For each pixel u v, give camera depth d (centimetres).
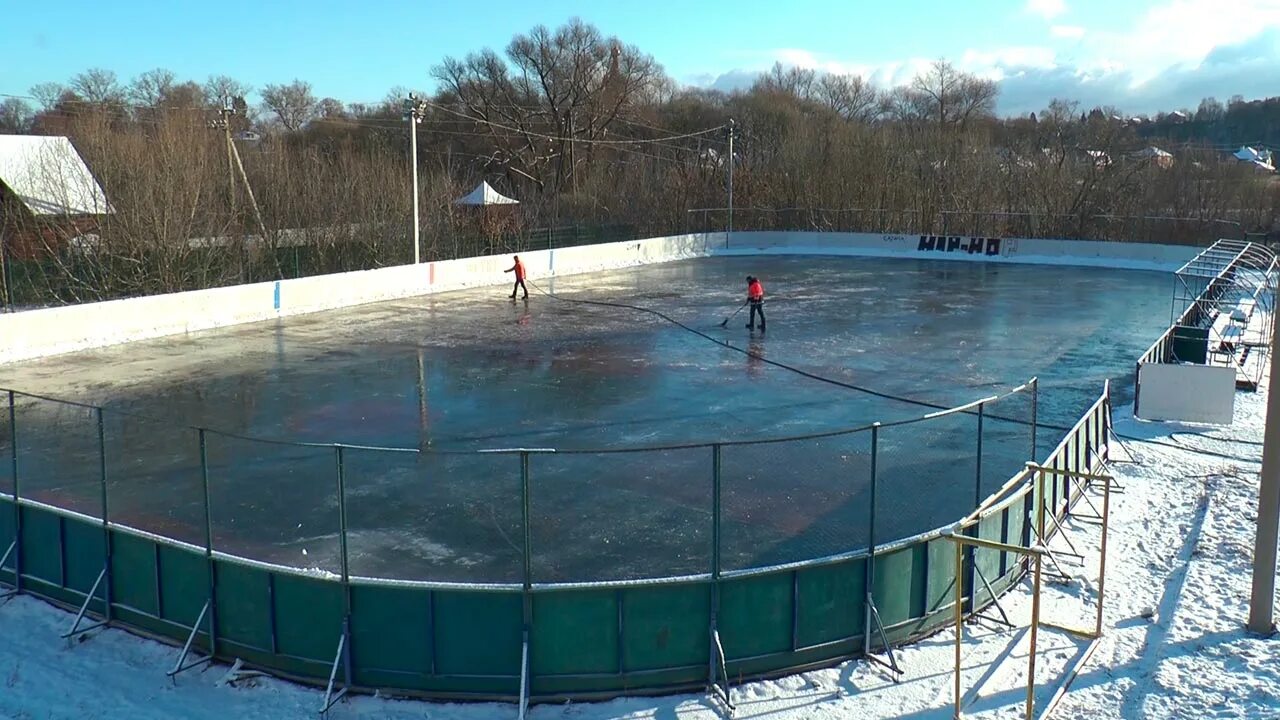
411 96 3625
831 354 2462
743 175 6216
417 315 3127
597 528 1230
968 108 9362
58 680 964
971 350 2522
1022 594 1131
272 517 1273
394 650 927
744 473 1453
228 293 2928
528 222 5175
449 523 1251
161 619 1032
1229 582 1166
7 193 3288
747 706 898
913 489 1373
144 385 2084
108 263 3269
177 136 3644
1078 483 1396
